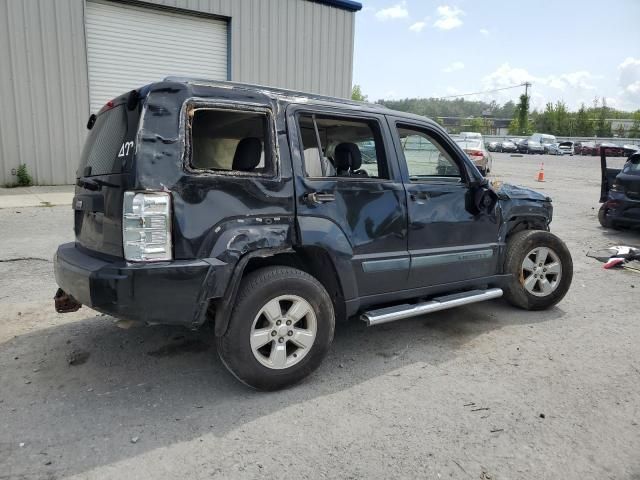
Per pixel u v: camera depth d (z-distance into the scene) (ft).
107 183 10.49
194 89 10.53
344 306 12.67
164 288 9.95
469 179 15.26
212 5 45.93
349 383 12.06
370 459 9.19
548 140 185.16
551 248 17.25
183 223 10.12
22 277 19.12
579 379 12.54
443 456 9.34
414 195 13.84
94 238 11.23
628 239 30.40
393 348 14.19
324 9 52.90
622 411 11.08
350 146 13.28
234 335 10.80
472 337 15.10
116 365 12.64
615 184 31.42
